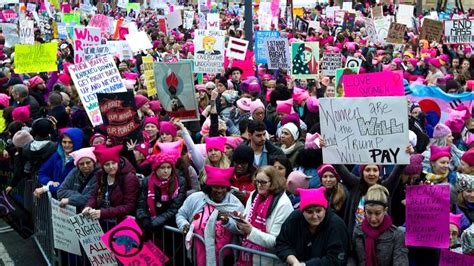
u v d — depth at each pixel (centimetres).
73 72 891
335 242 482
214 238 566
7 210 803
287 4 3250
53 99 940
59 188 668
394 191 563
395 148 525
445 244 479
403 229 510
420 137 840
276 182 543
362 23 2962
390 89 570
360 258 500
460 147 862
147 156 740
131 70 1627
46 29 2819
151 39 2409
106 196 626
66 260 709
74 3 4200
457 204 589
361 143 536
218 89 1097
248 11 1543
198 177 654
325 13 3591
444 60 1681
